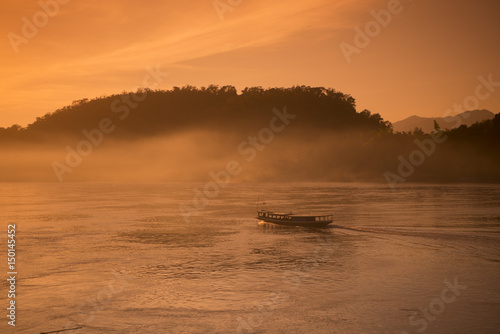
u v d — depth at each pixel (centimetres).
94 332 3275
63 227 8325
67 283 4431
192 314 3575
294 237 6869
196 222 8906
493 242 5944
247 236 7081
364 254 5497
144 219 9525
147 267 5081
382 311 3572
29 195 18100
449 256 5256
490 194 14900
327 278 4512
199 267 5059
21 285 4372
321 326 3319
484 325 3275
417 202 12225
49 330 3316
